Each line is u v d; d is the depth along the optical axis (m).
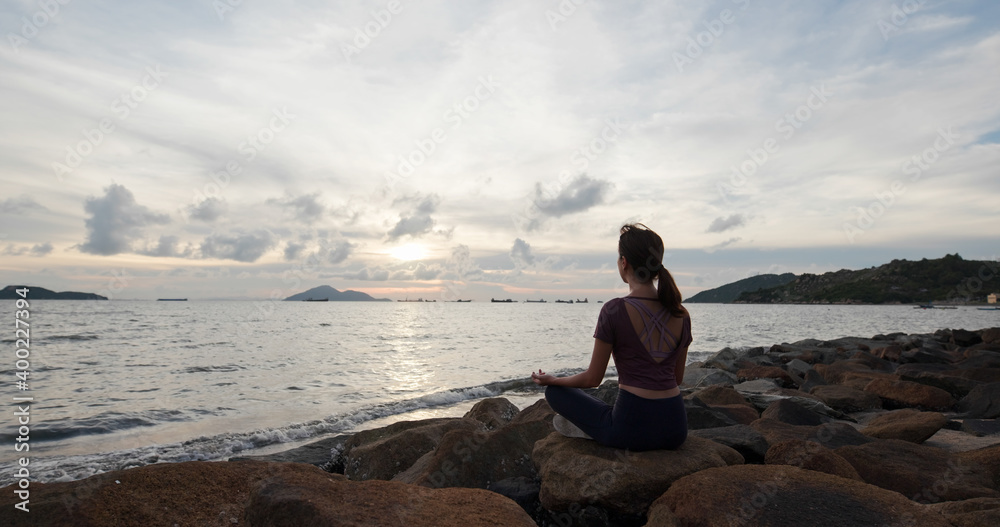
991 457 4.43
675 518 3.07
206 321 48.41
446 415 10.12
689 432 5.09
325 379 14.94
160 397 12.00
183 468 3.45
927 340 25.64
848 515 2.91
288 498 2.59
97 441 8.20
